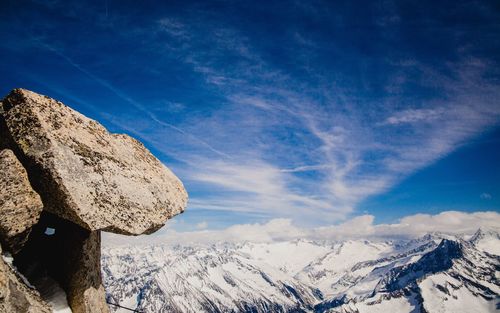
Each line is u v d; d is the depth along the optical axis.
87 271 14.32
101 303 14.90
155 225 14.68
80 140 13.34
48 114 12.70
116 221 13.11
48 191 12.07
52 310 12.26
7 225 10.84
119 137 16.38
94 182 12.92
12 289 10.78
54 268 14.53
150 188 15.37
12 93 12.30
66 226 14.90
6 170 11.09
